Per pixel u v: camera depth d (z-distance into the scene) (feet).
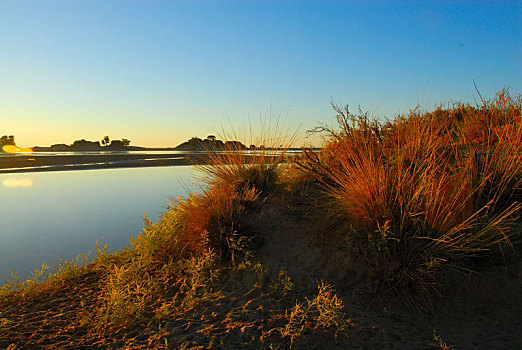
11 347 8.89
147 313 10.68
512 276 9.34
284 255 13.03
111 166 102.01
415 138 15.52
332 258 11.91
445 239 10.14
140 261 14.82
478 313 8.72
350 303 9.77
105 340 9.18
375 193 11.66
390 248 10.57
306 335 8.45
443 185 11.84
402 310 9.32
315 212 15.12
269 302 10.41
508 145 13.48
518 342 7.38
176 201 19.06
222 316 9.94
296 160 20.93
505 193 11.55
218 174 19.77
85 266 16.14
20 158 138.92
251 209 16.37
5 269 16.65
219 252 13.91
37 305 12.03
